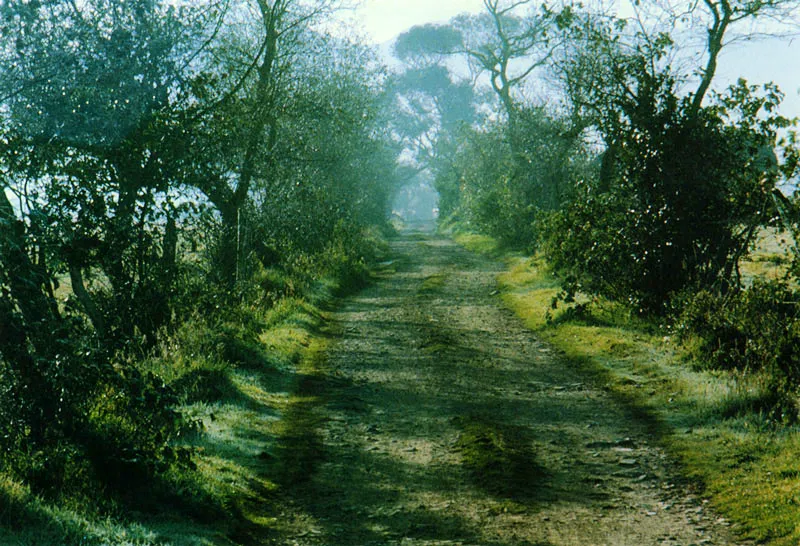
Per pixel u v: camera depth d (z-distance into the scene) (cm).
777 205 1525
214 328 1367
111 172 1062
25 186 920
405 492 812
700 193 1672
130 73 1126
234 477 822
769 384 1063
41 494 646
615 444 979
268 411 1130
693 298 1480
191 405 1071
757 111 1677
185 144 1202
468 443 965
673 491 814
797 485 774
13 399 695
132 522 658
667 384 1227
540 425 1070
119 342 795
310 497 801
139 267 1130
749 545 670
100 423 761
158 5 1192
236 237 1736
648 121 1733
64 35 1035
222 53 1719
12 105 993
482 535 694
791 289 1409
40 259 788
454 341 1691
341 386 1308
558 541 681
